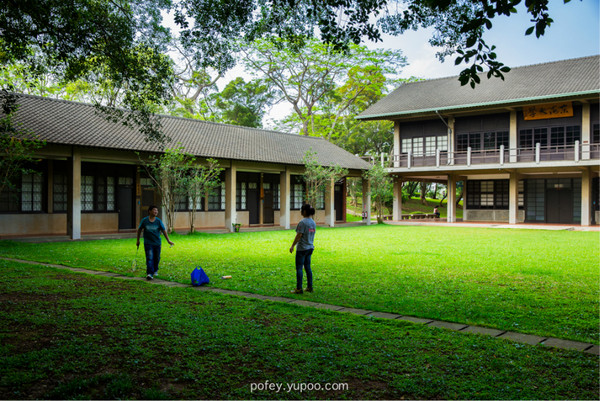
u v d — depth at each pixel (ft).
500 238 67.82
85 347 16.08
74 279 30.07
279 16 33.42
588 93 85.92
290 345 16.80
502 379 14.01
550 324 20.67
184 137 77.15
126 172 73.41
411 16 31.76
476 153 106.93
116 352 15.93
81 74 38.34
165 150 66.13
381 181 102.22
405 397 12.87
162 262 39.70
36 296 24.52
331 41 30.35
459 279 32.17
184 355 15.75
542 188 108.27
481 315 22.12
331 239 65.87
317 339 17.47
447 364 15.14
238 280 31.12
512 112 101.65
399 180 119.55
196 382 13.58
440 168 104.88
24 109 62.59
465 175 114.73
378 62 141.38
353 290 28.02
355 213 153.38
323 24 29.76
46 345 16.43
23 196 62.90
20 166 58.03
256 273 34.14
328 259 42.68
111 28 34.88
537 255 46.11
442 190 238.07
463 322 20.76
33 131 56.65
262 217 92.68
